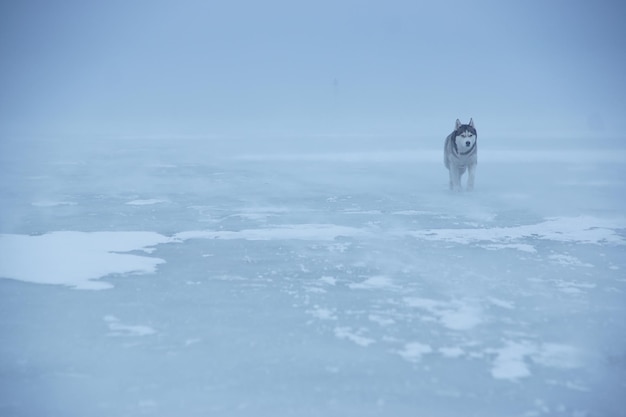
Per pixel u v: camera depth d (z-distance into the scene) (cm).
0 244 975
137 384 488
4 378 500
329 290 727
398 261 864
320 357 536
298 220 1191
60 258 879
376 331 596
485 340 575
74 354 545
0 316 641
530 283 755
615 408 452
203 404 456
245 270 817
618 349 556
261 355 540
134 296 707
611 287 739
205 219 1208
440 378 497
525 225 1130
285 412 444
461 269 821
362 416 439
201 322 620
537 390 479
